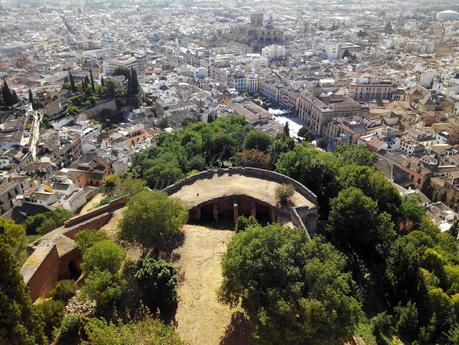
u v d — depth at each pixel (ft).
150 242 258.78
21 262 249.96
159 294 216.13
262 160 391.04
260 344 187.11
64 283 225.97
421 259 291.17
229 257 217.36
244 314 217.77
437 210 491.72
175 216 270.87
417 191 545.44
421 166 586.04
